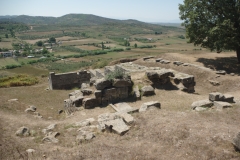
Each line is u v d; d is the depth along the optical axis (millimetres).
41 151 8453
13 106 15961
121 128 9812
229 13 23359
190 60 28500
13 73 51688
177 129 8883
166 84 18484
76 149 8281
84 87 18250
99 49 88375
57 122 13148
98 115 13398
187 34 25984
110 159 7125
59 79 25094
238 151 7109
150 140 8570
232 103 13234
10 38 141500
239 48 25188
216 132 8430
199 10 24562
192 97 15969
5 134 10344
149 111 11734
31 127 11914
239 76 21328
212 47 24766
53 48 102000
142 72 20828
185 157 7070
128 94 16328
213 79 21578
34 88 25328
